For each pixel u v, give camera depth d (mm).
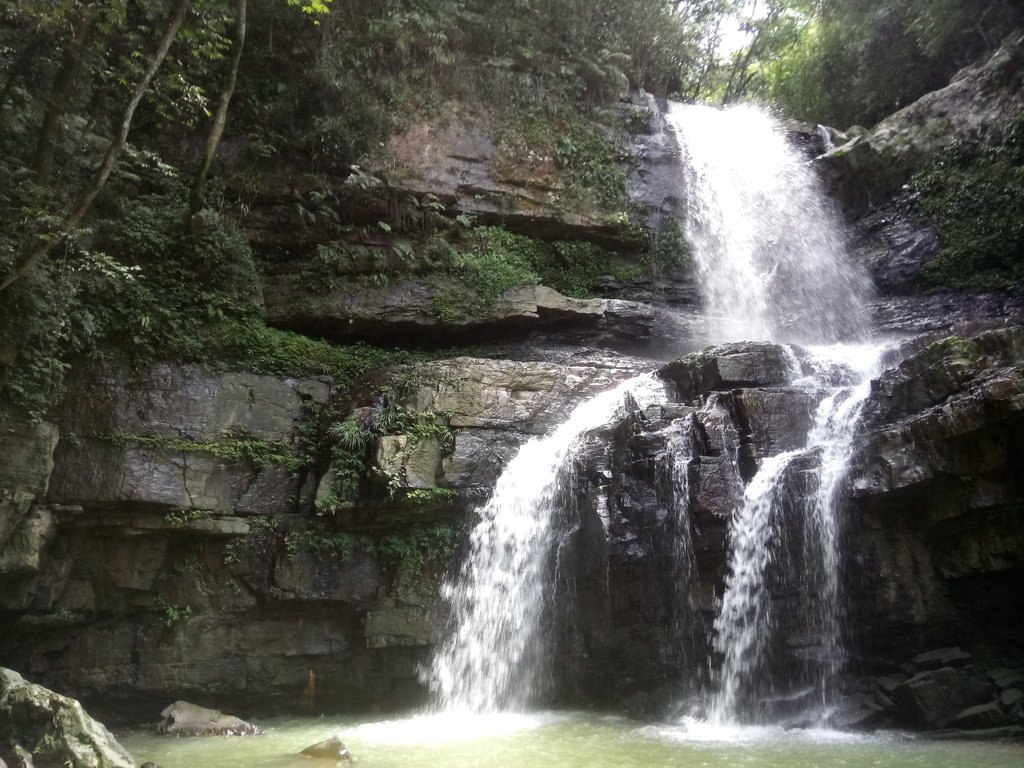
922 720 9195
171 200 15648
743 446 11562
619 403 14125
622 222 20188
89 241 13664
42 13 11406
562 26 21953
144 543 12891
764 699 10289
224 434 13828
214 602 12992
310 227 17297
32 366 12008
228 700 12805
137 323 13617
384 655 13211
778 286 21172
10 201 11602
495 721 11562
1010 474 9438
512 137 19906
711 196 21891
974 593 9844
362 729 11406
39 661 12266
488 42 20656
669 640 11172
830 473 10656
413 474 13141
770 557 10672
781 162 22969
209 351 14391
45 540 12039
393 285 17406
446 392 13977
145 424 13227
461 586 13297
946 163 19266
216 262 15047
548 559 12656
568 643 12328
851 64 26328
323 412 14984
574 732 10328
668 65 25094
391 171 18109
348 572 13281
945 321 17406
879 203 20641
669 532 11227
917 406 10922
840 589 10266
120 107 15719
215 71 16891
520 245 19328
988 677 9516
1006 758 7836
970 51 22703
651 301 20094
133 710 12500
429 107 19078
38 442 11898
